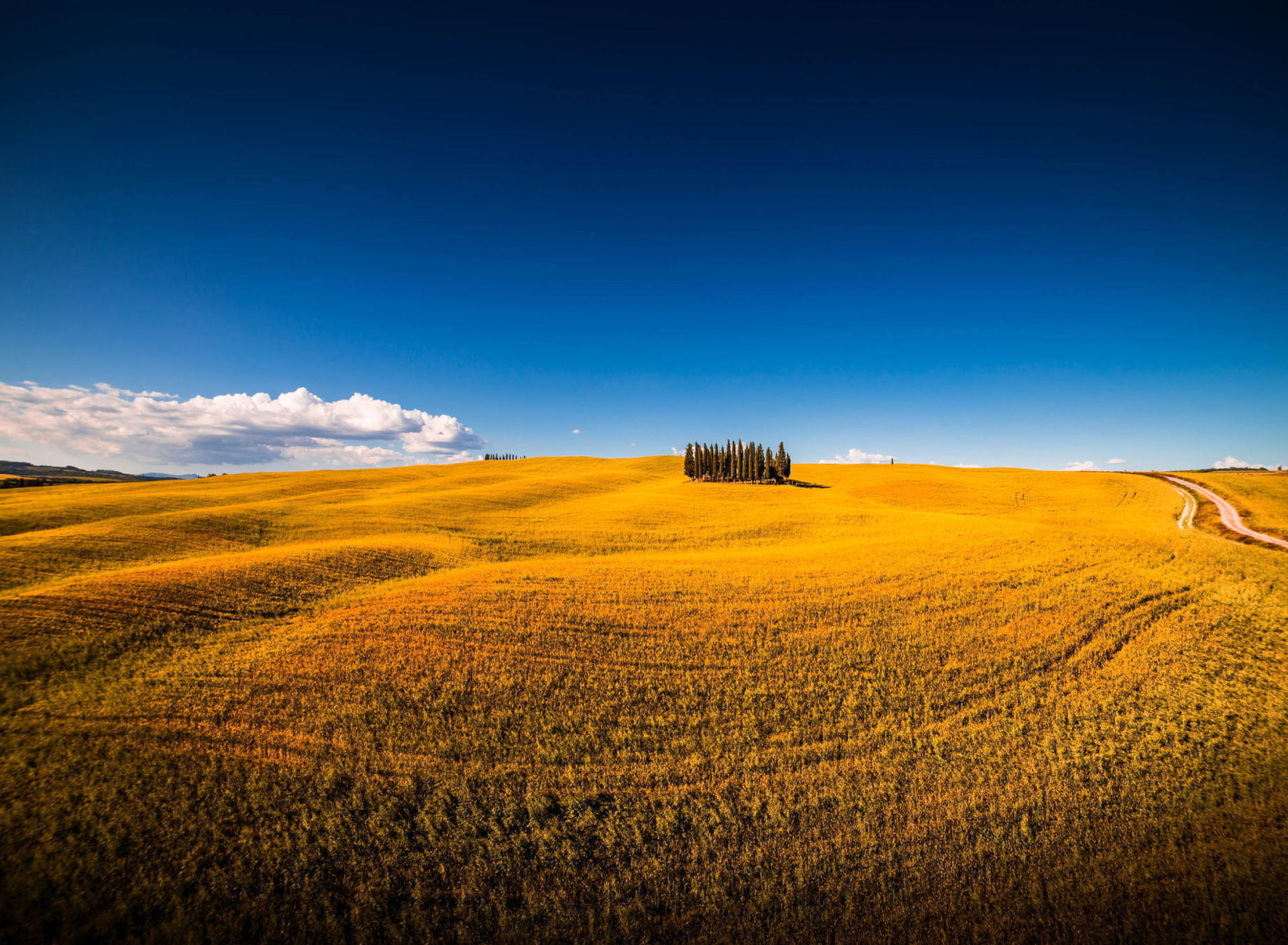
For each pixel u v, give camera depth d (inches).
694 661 877.2
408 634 922.1
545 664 850.1
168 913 464.8
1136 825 575.2
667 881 524.4
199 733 655.1
